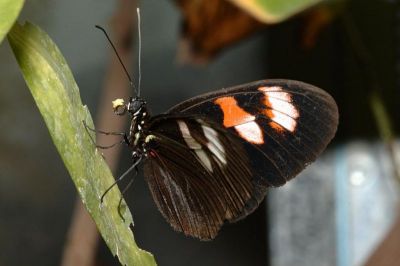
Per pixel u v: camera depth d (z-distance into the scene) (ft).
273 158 1.41
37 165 2.16
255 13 1.39
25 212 2.15
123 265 1.26
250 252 1.98
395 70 1.81
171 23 2.03
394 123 1.81
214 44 1.66
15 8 1.21
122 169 2.01
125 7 1.68
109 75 1.68
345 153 1.84
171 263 2.03
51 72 1.25
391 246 1.55
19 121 2.16
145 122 1.43
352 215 1.84
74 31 2.08
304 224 1.86
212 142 1.42
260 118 1.41
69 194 2.15
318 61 1.84
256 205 1.42
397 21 1.80
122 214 1.28
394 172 1.73
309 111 1.40
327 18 1.68
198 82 2.04
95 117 2.05
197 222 1.45
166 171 1.45
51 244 2.13
